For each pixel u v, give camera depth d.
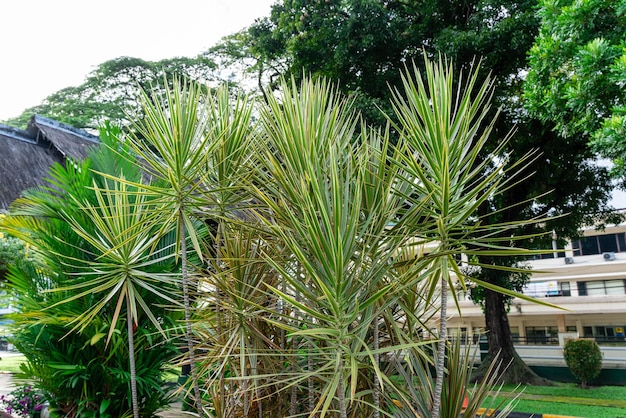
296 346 2.78
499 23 9.85
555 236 13.30
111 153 4.83
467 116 2.28
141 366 4.57
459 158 2.31
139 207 3.70
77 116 25.09
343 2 11.51
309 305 2.44
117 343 4.28
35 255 4.80
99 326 4.39
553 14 6.55
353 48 10.75
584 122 6.16
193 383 2.92
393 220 2.61
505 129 11.34
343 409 2.10
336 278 2.00
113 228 3.49
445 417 2.62
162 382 4.82
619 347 14.00
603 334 19.47
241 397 3.04
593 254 23.14
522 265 12.98
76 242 4.55
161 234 3.15
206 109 3.23
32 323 4.17
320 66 11.79
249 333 2.89
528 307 20.66
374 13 10.55
